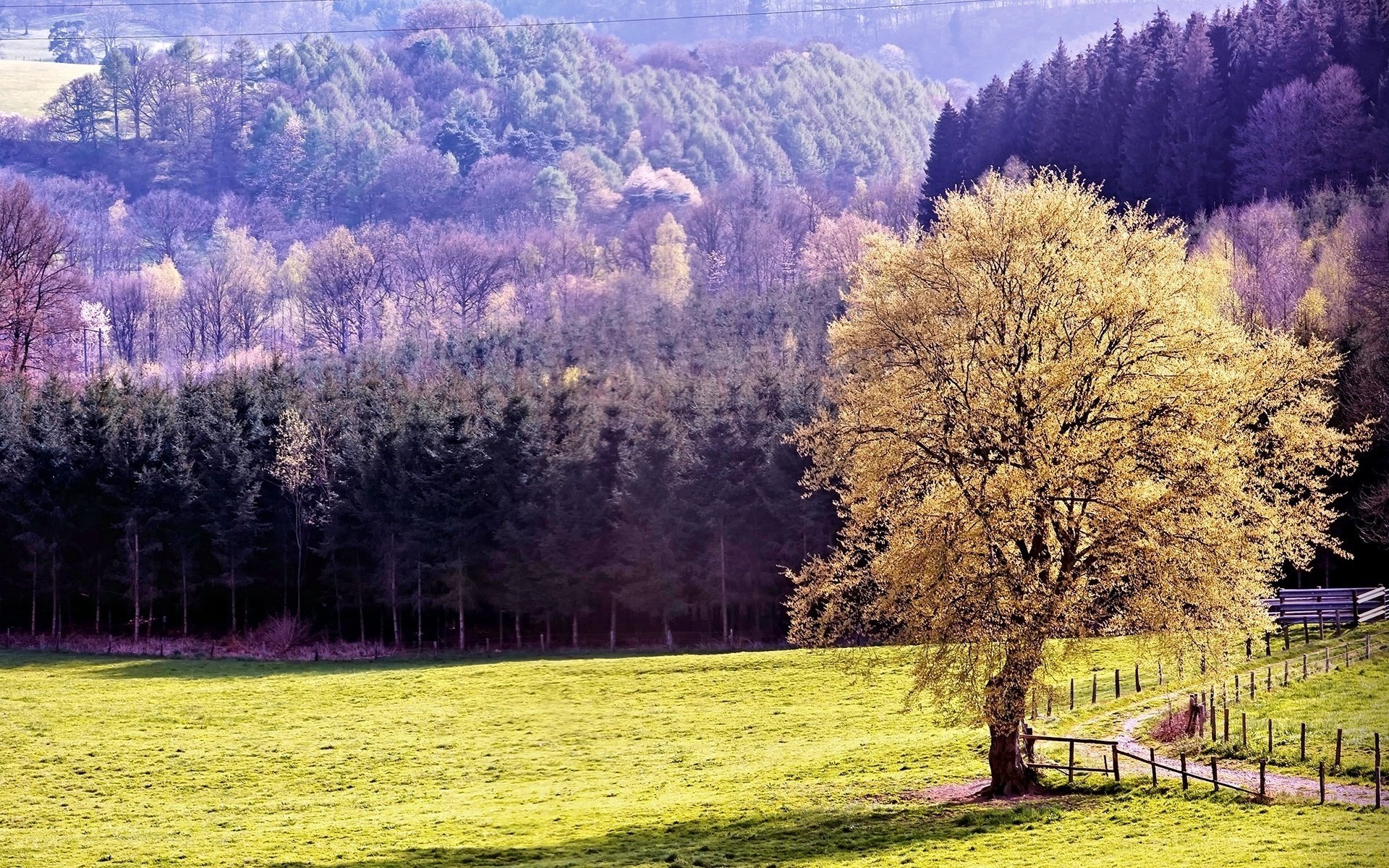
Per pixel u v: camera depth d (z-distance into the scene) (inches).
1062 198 1713.8
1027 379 1565.0
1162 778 1672.0
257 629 4404.5
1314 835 1349.7
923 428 1631.4
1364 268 3932.1
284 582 4414.4
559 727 2701.8
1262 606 1652.3
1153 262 1707.7
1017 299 1660.9
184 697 3189.0
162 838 1937.7
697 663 3309.5
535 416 4409.5
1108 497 1556.3
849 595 1737.2
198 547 4416.8
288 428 4338.1
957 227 1737.2
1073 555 1619.1
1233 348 1642.5
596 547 4224.9
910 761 2049.7
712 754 2348.7
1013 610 1533.0
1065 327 1635.1
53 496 4362.7
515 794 2143.2
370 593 4394.7
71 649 4165.8
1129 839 1409.9
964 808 1660.9
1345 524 3454.7
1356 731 1782.7
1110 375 1610.5
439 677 3366.1
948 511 1563.7
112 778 2370.8
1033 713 1742.1
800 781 2004.2
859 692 2829.7
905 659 1760.6
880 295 1769.2
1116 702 2207.2
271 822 2018.9
